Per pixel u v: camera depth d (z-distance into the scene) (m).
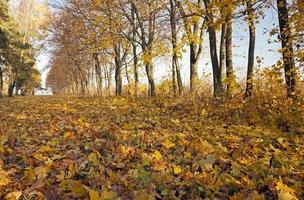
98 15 24.02
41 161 4.82
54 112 14.23
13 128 8.77
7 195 3.24
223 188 3.66
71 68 57.34
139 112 12.54
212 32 14.09
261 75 9.84
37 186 3.38
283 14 9.37
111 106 16.73
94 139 6.32
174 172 4.17
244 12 9.62
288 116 8.30
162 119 9.88
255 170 4.10
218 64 14.07
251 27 12.17
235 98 10.59
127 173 4.15
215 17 12.70
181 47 14.50
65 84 85.56
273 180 3.67
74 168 4.18
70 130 7.66
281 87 9.63
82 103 20.86
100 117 11.35
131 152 5.06
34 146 6.04
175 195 3.64
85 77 48.06
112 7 22.39
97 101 21.83
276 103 9.38
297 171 4.37
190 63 17.42
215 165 4.24
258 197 3.21
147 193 3.24
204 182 3.71
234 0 9.23
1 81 45.28
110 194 3.05
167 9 17.09
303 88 9.32
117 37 24.25
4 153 5.27
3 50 38.75
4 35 37.22
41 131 8.05
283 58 9.08
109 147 5.39
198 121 9.30
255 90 10.12
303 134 7.11
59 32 36.31
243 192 3.41
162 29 19.28
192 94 13.91
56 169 4.34
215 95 13.71
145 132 6.90
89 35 25.70
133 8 21.52
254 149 5.43
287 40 9.22
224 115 9.91
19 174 4.29
